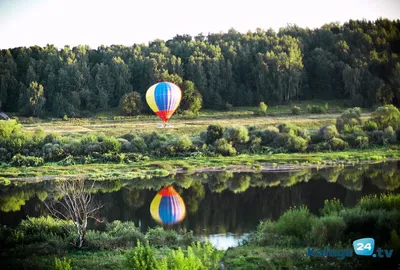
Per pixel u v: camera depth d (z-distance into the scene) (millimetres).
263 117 95250
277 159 65188
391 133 72500
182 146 70062
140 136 73938
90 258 25109
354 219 27031
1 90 111562
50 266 23453
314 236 26047
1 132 70812
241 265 23188
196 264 20828
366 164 61625
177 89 78125
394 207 29266
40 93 106688
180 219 37906
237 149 71250
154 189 51062
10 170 62125
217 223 36250
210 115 99812
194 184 53406
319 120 87562
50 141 71562
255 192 48062
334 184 50125
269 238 27719
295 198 44406
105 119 99438
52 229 29969
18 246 27234
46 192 50562
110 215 39688
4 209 42938
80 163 66438
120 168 62688
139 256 21469
